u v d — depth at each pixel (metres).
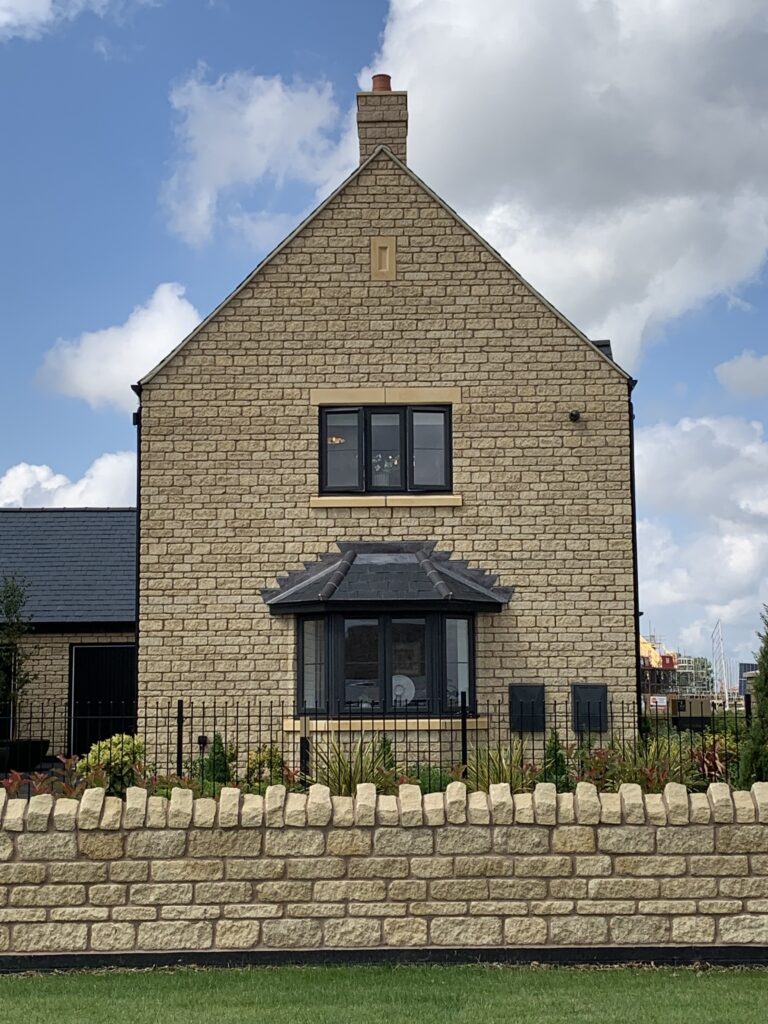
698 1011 8.58
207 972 9.61
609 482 18.53
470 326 18.78
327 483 18.67
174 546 18.39
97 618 23.73
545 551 18.44
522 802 9.97
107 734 23.75
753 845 9.99
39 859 9.81
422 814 9.92
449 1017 8.42
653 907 9.91
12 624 22.28
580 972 9.65
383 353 18.73
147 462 18.53
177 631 18.23
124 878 9.80
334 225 18.95
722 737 13.95
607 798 10.04
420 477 18.70
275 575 18.36
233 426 18.61
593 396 18.67
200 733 17.94
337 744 13.63
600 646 18.25
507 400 18.69
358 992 9.02
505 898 9.88
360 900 9.84
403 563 17.97
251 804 9.91
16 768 19.03
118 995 9.01
